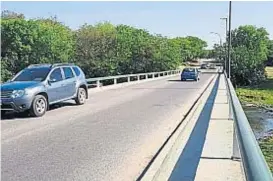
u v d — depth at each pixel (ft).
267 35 468.34
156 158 28.25
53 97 54.90
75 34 246.06
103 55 233.14
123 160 27.91
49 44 219.20
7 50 212.43
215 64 444.55
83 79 65.16
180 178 22.99
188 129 39.27
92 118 49.06
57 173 24.77
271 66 497.05
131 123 44.75
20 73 55.67
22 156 29.19
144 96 82.33
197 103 65.36
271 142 69.00
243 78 329.11
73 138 35.91
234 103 24.32
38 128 41.60
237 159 26.84
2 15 278.46
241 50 341.41
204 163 26.05
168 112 54.60
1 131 39.91
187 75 158.20
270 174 8.71
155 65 251.39
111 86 112.57
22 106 49.44
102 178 23.73
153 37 268.82
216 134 35.99
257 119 115.44
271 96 209.15
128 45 243.19
